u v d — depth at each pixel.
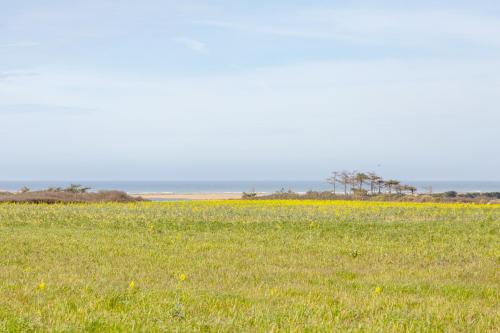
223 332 7.78
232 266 14.95
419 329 8.31
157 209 36.28
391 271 14.73
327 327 8.16
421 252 18.23
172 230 24.61
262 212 33.66
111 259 15.89
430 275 14.18
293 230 24.64
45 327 7.68
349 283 12.77
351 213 32.75
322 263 15.98
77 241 19.88
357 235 22.91
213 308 9.39
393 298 10.73
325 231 24.08
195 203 46.56
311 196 60.75
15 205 39.56
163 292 10.66
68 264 14.85
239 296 10.56
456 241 20.78
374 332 7.98
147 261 15.60
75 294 10.36
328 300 10.45
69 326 7.71
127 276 13.12
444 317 9.19
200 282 12.55
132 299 9.94
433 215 31.12
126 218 29.61
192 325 8.04
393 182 78.06
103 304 9.38
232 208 37.72
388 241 21.05
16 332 7.33
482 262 16.36
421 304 10.23
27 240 19.84
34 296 10.07
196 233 23.53
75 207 37.97
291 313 8.99
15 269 13.67
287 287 11.85
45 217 30.19
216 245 19.38
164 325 7.84
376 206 41.16
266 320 8.45
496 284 13.07
